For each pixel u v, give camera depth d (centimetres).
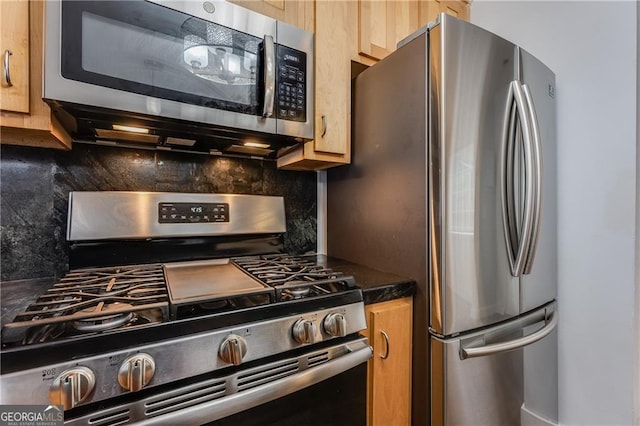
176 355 58
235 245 125
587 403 120
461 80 93
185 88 86
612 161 114
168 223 110
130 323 58
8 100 69
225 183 128
